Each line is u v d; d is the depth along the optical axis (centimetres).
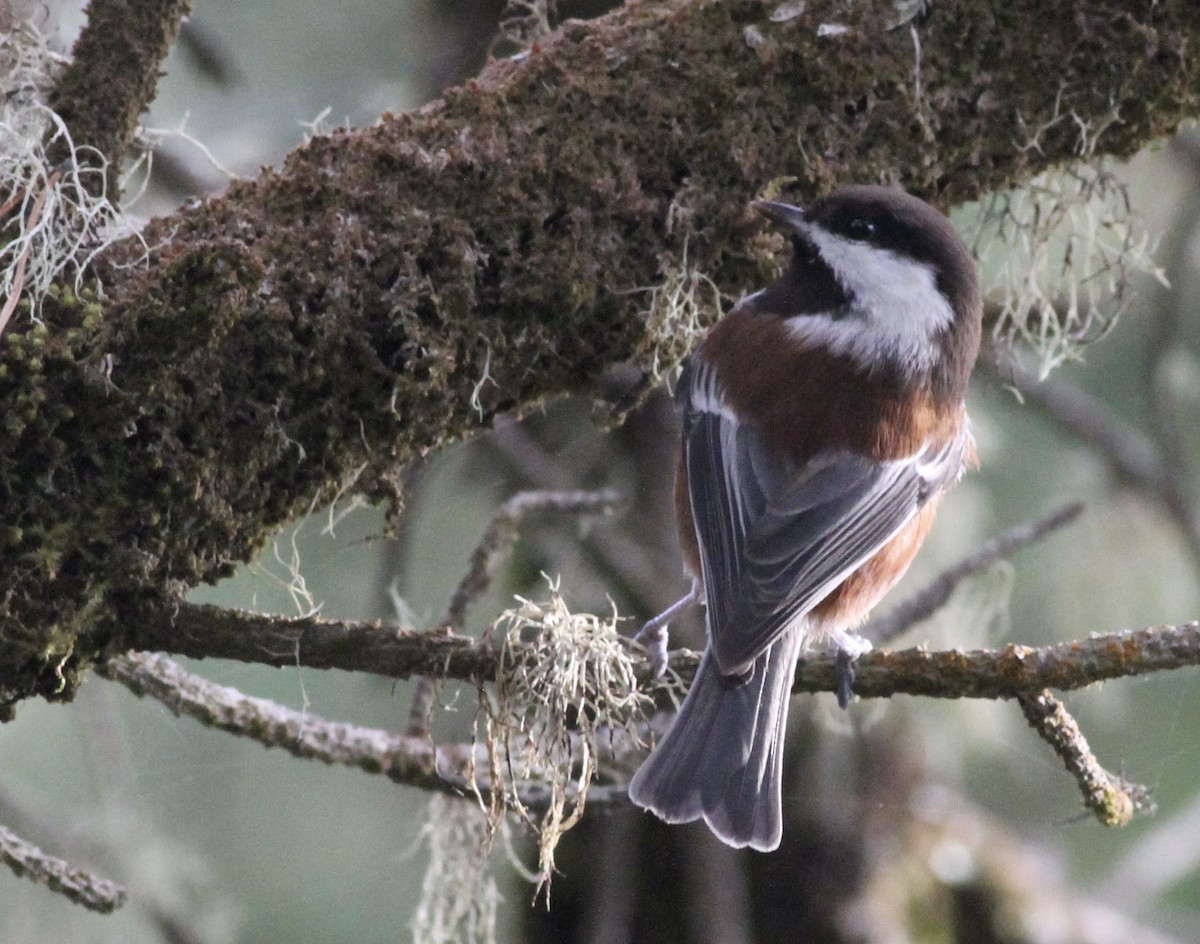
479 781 697
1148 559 1150
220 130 1131
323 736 683
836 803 1050
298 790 1222
